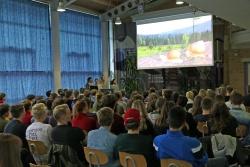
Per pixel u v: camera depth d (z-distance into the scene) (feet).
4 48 27.22
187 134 10.98
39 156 11.26
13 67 28.02
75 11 36.11
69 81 34.88
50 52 32.17
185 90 37.83
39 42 30.89
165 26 35.70
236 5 19.25
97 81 35.45
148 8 40.47
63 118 10.48
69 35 35.06
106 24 40.37
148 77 39.06
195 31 33.81
